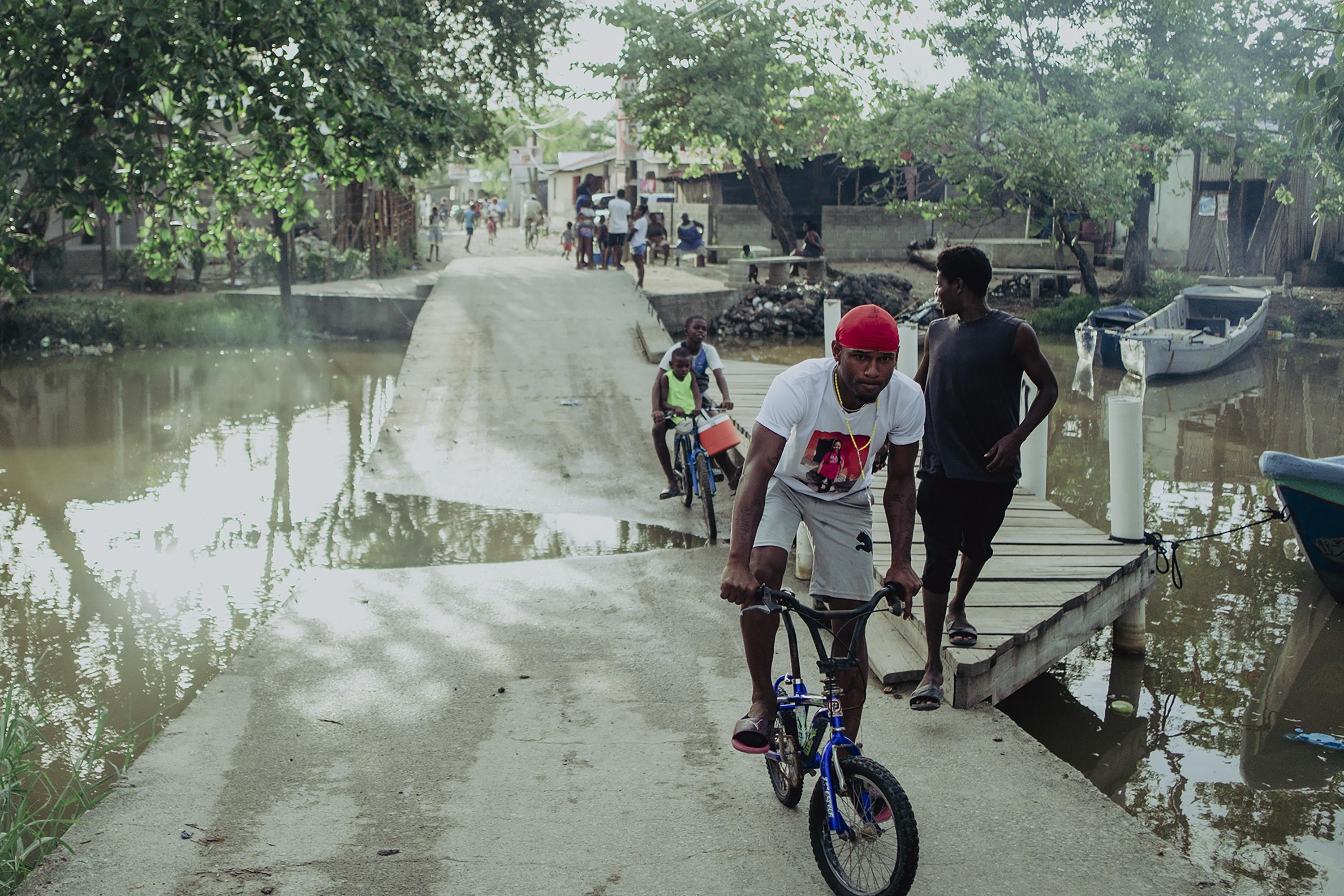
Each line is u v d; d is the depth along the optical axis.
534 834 4.12
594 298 20.34
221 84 12.75
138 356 18.94
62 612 7.42
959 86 24.03
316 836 4.09
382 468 11.03
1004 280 29.39
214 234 16.12
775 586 3.92
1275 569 8.74
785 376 3.84
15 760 4.58
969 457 4.85
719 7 25.45
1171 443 13.63
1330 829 4.97
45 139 12.30
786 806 4.29
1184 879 3.84
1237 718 6.14
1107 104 24.27
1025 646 5.59
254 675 5.66
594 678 5.66
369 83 14.70
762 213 32.94
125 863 3.88
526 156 44.09
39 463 11.60
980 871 3.86
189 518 9.63
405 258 29.41
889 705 5.29
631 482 10.52
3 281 13.77
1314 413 15.65
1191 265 31.34
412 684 5.57
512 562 8.20
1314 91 9.24
